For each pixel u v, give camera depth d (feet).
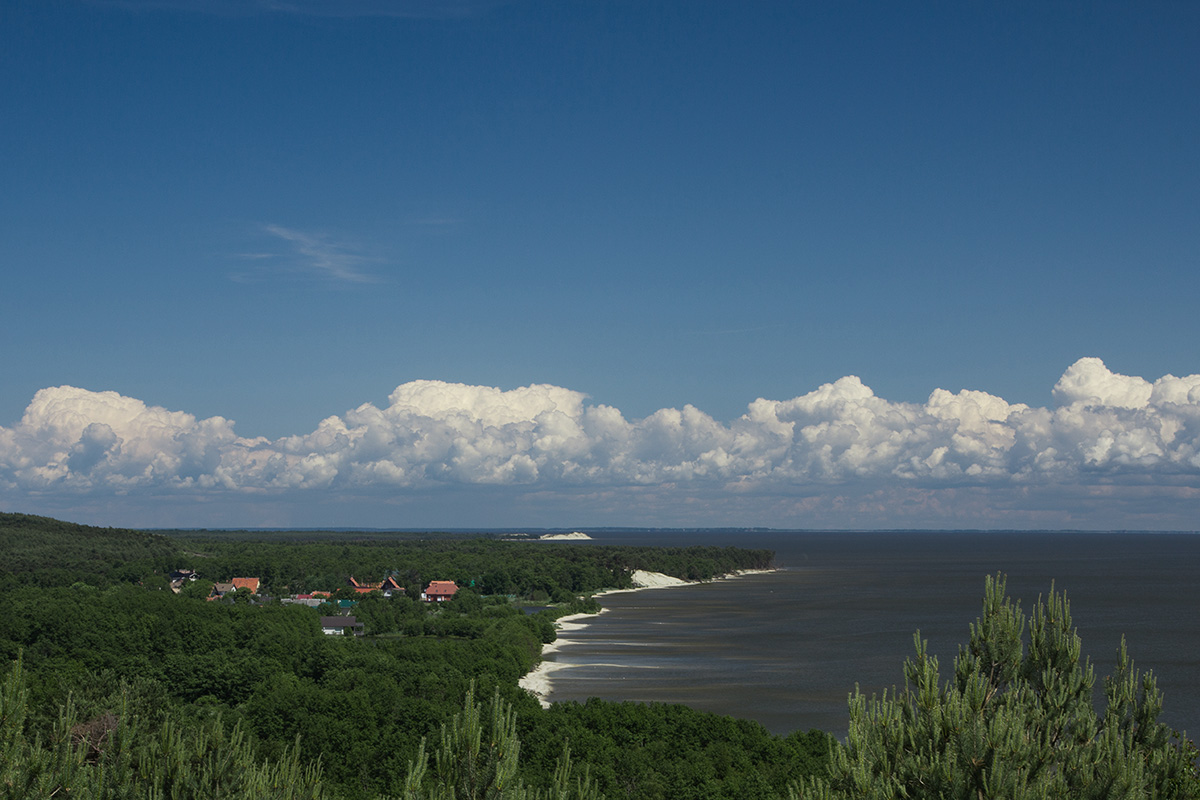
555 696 334.44
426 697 260.42
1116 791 56.54
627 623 590.14
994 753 55.11
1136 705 65.10
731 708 317.22
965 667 65.31
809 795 63.36
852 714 63.72
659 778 190.29
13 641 345.31
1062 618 67.31
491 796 57.36
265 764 85.25
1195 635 500.33
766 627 559.38
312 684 290.97
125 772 72.69
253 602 634.84
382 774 202.18
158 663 322.96
